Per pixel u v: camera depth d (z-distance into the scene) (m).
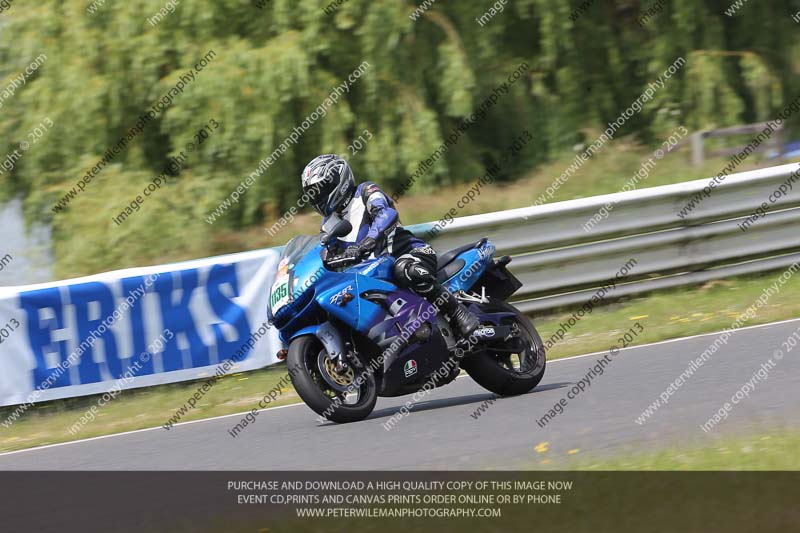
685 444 17.53
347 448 20.52
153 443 24.38
